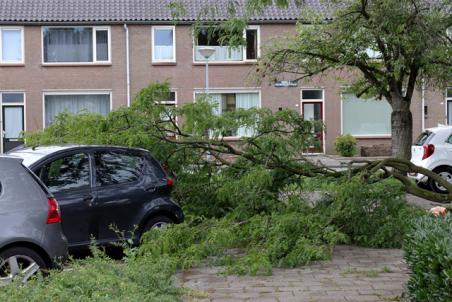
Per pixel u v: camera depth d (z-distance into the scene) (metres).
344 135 28.59
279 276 6.97
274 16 28.48
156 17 28.36
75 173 7.91
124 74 28.53
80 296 4.66
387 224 8.38
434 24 10.45
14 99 28.30
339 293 6.17
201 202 9.55
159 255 7.12
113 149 8.43
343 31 11.61
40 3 28.75
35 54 28.19
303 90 29.12
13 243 6.08
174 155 9.59
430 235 4.38
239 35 8.98
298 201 8.44
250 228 7.77
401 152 13.18
